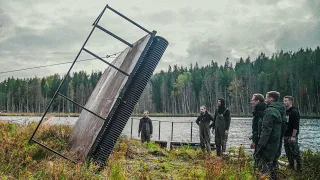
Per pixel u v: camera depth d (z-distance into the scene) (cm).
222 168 643
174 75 15125
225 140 1111
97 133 650
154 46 688
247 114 9950
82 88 13362
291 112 861
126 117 664
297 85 10106
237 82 10956
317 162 801
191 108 12256
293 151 841
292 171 811
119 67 852
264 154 661
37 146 745
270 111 660
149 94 12775
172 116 10600
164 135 2975
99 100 891
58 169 558
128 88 673
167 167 772
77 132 898
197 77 13462
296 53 13150
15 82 15350
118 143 1007
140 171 682
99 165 636
